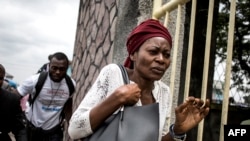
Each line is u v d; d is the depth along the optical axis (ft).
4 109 9.67
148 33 4.22
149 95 4.48
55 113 11.87
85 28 14.88
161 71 4.19
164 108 4.66
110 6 11.07
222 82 8.77
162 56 4.18
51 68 11.42
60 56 11.47
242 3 9.61
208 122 8.61
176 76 7.79
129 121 3.96
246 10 9.57
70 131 4.23
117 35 9.56
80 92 13.92
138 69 4.27
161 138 4.55
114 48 9.66
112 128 3.97
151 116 4.00
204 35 8.59
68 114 12.18
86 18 14.98
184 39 8.18
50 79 11.60
